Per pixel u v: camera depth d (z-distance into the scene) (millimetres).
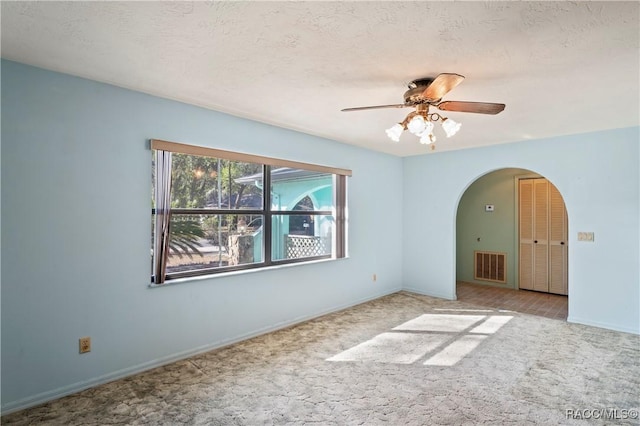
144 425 2113
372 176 5133
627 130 3750
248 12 1611
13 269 2217
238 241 3611
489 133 4055
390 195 5488
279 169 4109
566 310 4602
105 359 2607
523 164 4477
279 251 4074
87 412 2240
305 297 4152
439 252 5293
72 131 2438
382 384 2617
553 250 5539
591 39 1849
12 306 2219
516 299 5203
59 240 2391
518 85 2520
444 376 2744
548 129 3861
